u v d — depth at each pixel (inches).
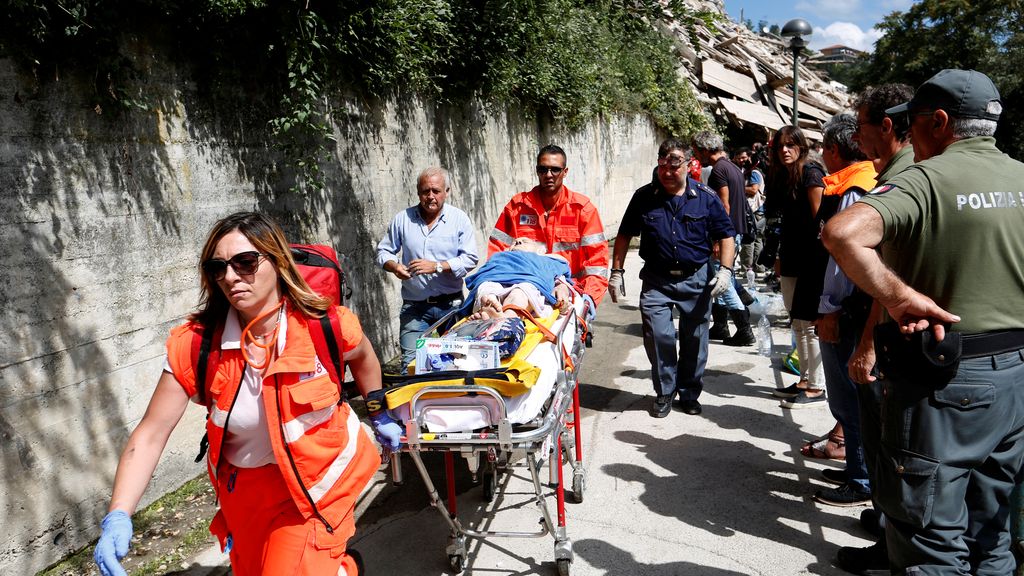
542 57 400.5
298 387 87.9
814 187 169.3
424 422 119.6
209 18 166.6
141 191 157.5
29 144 132.7
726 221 208.1
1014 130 1214.3
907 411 93.3
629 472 178.9
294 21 188.5
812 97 888.9
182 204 169.3
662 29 727.1
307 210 218.7
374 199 258.7
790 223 181.5
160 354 163.5
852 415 152.5
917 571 93.7
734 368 263.0
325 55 210.5
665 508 159.9
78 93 142.0
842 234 87.6
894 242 94.7
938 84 96.7
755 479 172.4
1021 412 93.0
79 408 143.6
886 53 1346.0
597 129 542.9
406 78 273.7
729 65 823.7
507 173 394.6
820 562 136.6
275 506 92.4
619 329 334.6
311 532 90.7
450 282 204.1
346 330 95.5
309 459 89.6
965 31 1218.6
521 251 181.9
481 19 314.3
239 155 189.0
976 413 90.7
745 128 778.8
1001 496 98.8
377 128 259.9
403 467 188.9
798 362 247.3
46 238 136.1
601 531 151.1
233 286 85.0
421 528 156.6
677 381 221.9
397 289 279.6
